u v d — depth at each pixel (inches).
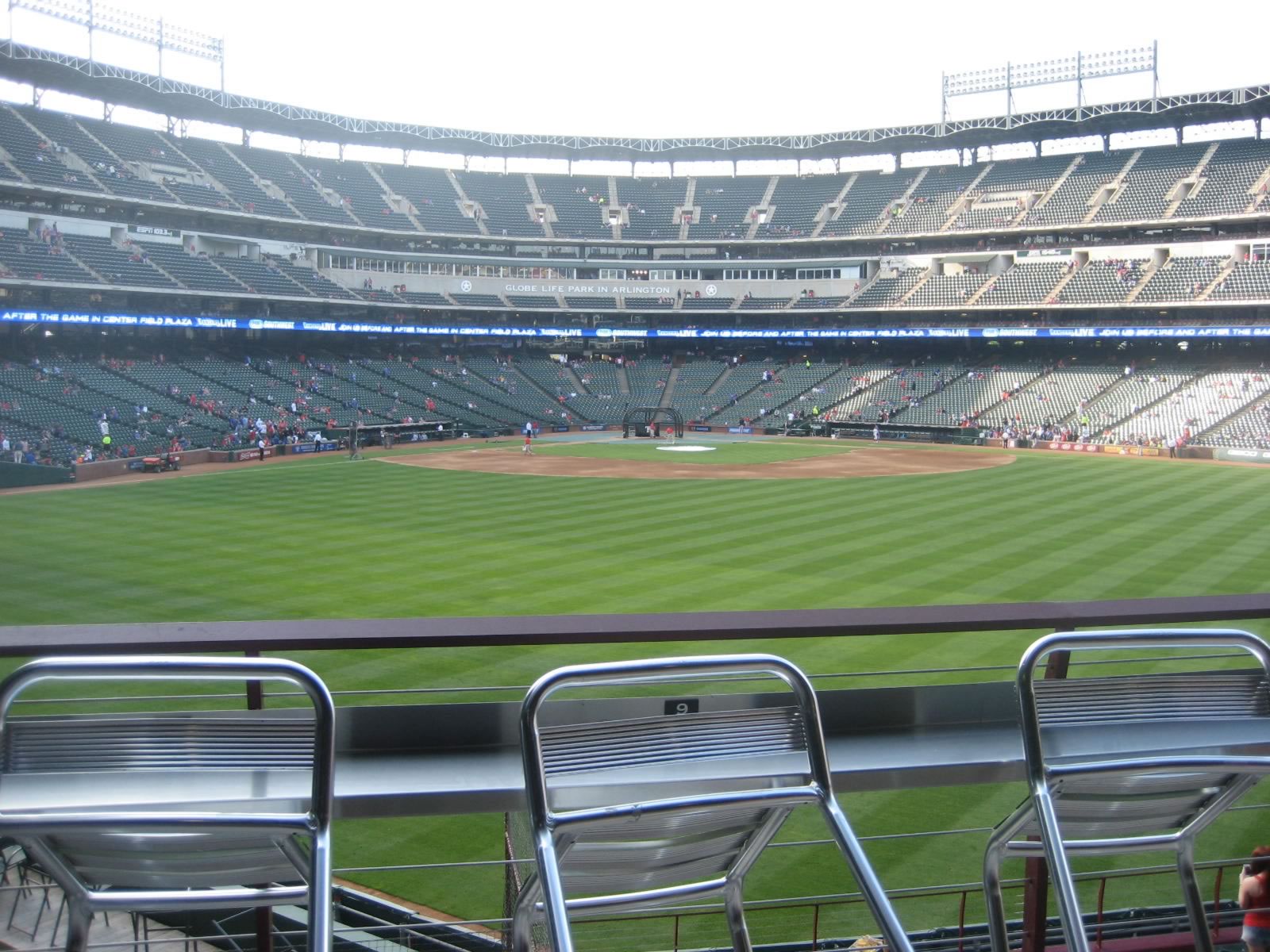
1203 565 1198.3
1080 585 1104.2
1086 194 3294.8
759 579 1141.7
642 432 3331.7
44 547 1317.7
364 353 3545.8
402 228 3499.0
